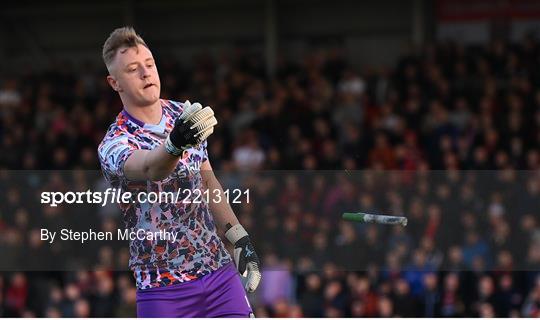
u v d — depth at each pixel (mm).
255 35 56344
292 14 55531
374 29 53812
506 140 36938
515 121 37531
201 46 57500
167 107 12781
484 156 35906
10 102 48281
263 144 39906
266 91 44438
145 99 12320
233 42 56875
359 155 37500
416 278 28250
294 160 37938
